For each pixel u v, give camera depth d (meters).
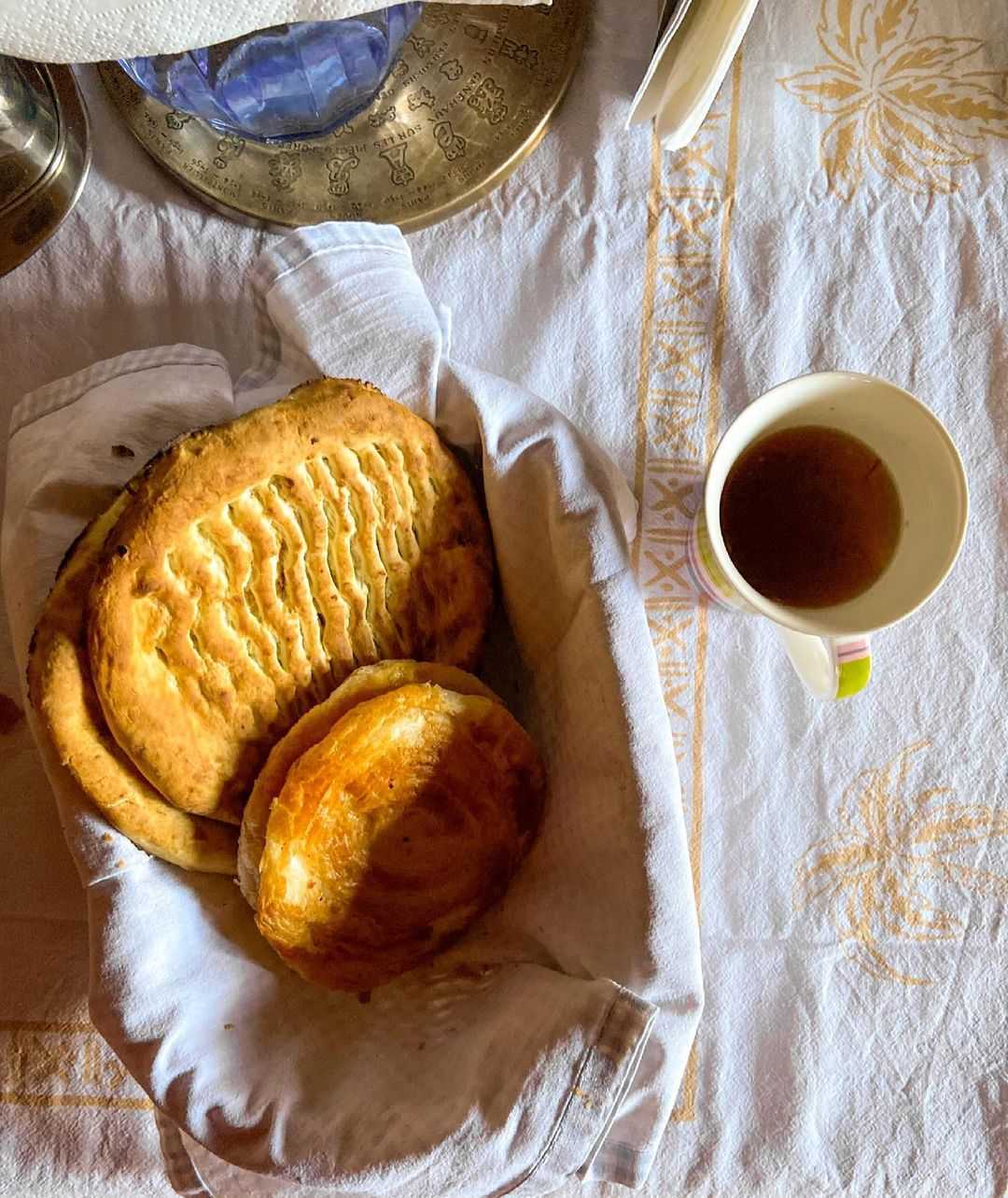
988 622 0.42
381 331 0.36
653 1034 0.33
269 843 0.33
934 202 0.42
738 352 0.42
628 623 0.34
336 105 0.39
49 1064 0.40
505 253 0.42
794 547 0.38
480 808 0.36
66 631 0.34
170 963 0.34
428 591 0.37
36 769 0.41
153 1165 0.40
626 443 0.42
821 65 0.42
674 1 0.36
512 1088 0.31
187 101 0.38
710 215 0.42
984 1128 0.40
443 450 0.37
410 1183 0.31
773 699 0.41
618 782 0.34
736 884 0.41
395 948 0.36
